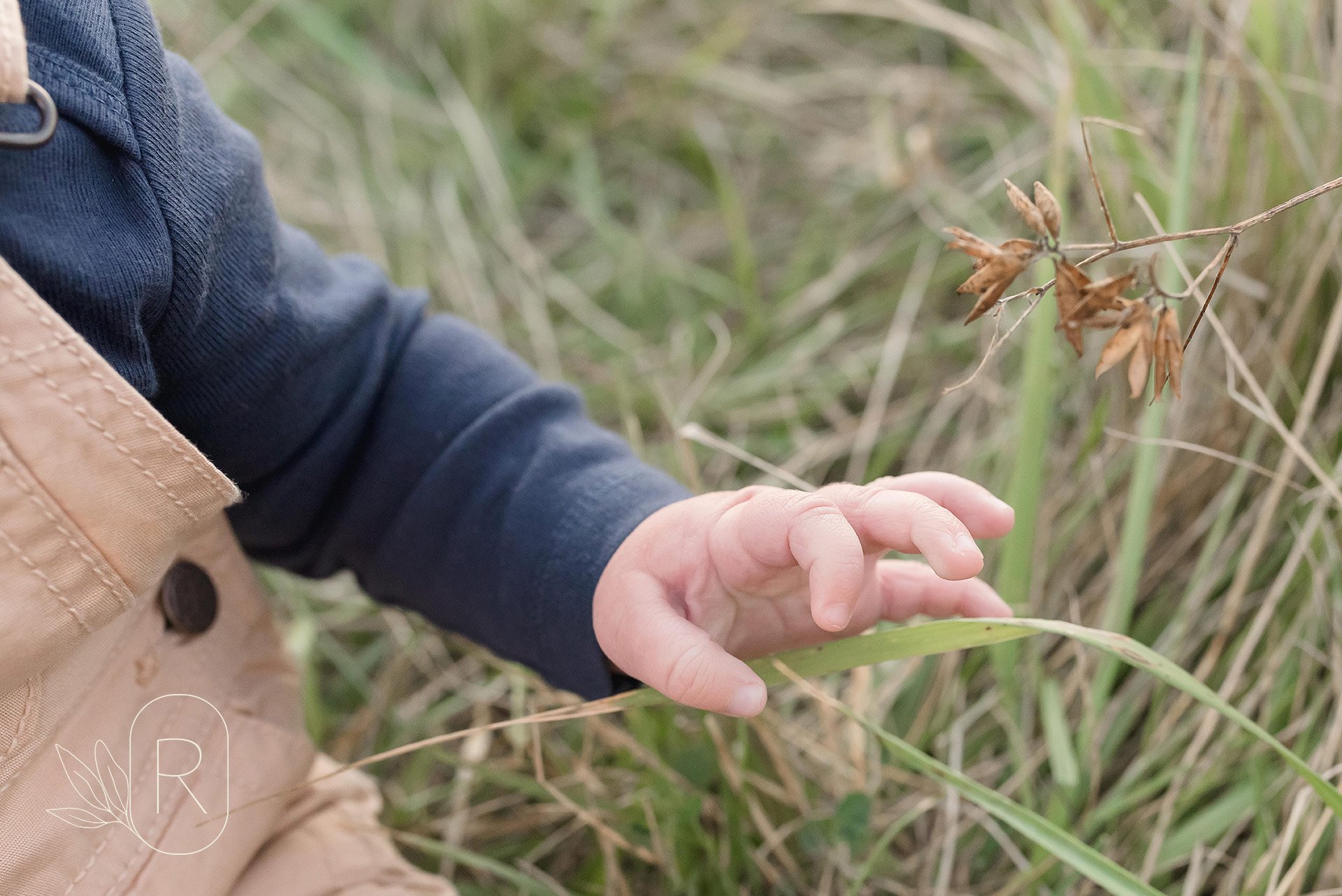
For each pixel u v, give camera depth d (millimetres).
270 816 548
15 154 479
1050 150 733
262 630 561
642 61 1022
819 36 1016
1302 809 563
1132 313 467
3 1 463
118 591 483
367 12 1061
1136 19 758
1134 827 603
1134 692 626
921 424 746
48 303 481
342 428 552
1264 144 642
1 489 467
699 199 949
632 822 612
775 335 817
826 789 634
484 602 552
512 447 555
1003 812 520
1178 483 645
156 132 498
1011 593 605
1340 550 614
